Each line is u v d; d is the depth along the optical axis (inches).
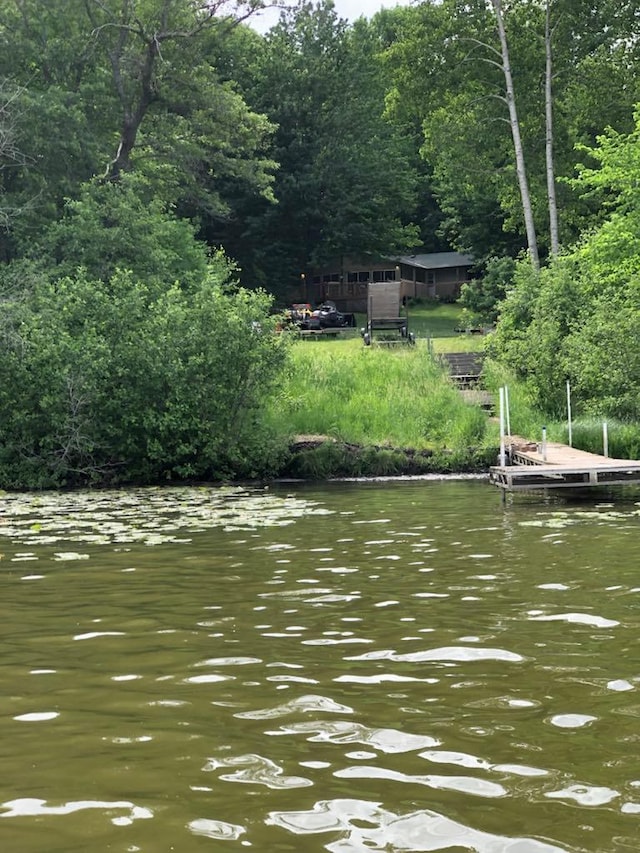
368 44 2568.9
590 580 277.4
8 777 127.8
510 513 458.6
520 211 1620.3
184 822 111.7
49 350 668.7
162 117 1286.9
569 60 1417.3
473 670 180.9
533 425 799.1
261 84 2121.1
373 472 717.3
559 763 130.3
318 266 2194.9
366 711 155.7
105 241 983.0
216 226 2092.8
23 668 188.1
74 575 299.9
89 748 139.3
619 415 793.6
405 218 2746.1
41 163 1059.9
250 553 341.1
